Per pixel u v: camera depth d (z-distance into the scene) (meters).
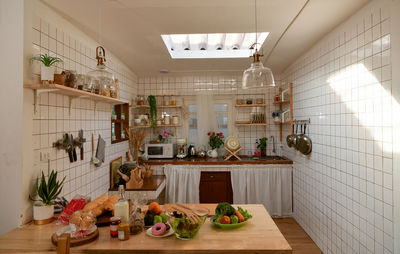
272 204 4.03
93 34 2.58
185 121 4.71
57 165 2.10
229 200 4.05
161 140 4.55
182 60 3.60
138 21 2.26
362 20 2.05
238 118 4.65
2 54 1.74
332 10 2.11
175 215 1.56
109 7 1.99
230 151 4.21
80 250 1.39
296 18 2.25
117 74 3.55
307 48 3.13
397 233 1.71
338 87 2.46
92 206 1.87
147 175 3.89
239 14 2.15
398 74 1.67
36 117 1.85
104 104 3.10
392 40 1.72
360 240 2.13
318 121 2.93
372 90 1.95
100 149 2.86
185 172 4.04
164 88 4.70
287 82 4.14
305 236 3.34
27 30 1.76
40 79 1.90
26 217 1.78
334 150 2.56
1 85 1.74
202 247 1.42
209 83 4.68
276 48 3.13
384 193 1.83
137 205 1.79
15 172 1.73
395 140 1.72
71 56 2.32
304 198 3.47
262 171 4.02
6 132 1.74
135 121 4.18
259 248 1.40
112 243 1.47
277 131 4.60
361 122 2.10
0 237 1.58
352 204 2.25
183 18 2.21
